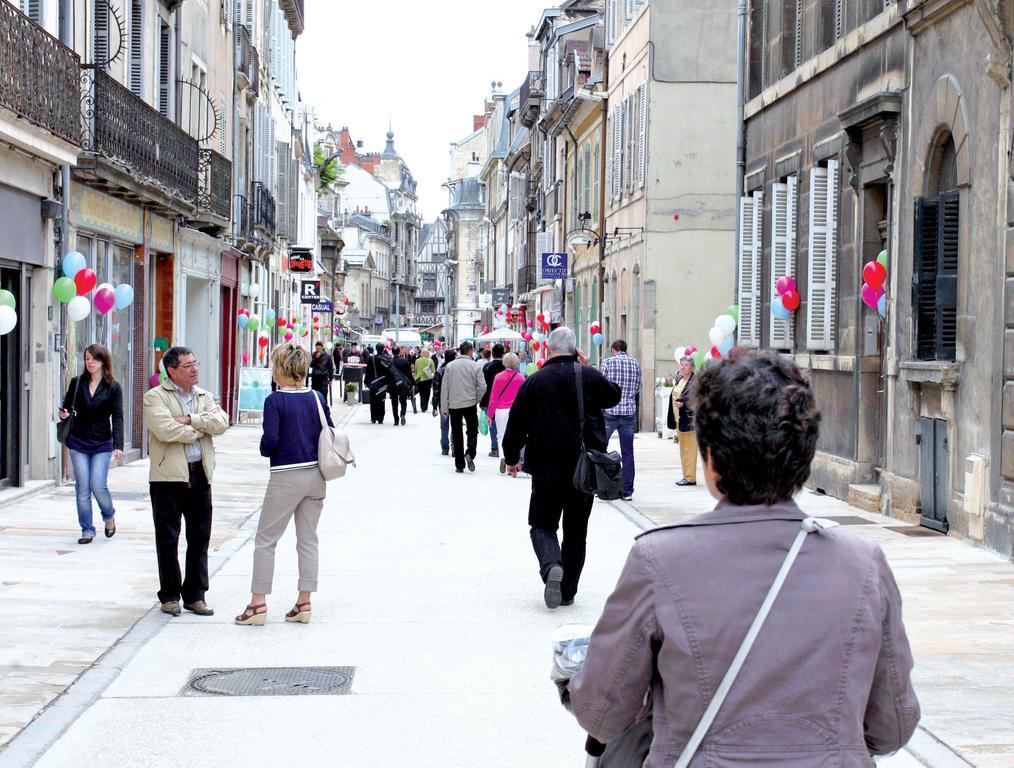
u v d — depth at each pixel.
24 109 14.91
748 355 2.87
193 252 26.66
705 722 2.60
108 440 12.46
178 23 24.11
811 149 18.22
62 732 6.41
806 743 2.58
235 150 32.00
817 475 17.66
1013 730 6.51
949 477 13.22
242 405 32.38
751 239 21.02
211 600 9.84
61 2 17.45
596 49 39.19
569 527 9.70
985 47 12.27
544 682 7.47
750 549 2.69
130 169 19.34
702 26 31.53
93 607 9.37
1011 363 11.57
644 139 31.73
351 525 14.23
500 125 82.56
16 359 16.20
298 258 42.28
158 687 7.32
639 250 32.50
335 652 8.20
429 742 6.31
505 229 76.56
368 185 159.62
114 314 20.78
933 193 13.88
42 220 16.66
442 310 181.75
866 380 16.08
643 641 2.71
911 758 6.12
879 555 2.75
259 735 6.42
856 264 16.33
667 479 19.47
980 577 10.75
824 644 2.62
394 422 35.00
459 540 13.11
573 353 9.73
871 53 15.73
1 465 15.95
